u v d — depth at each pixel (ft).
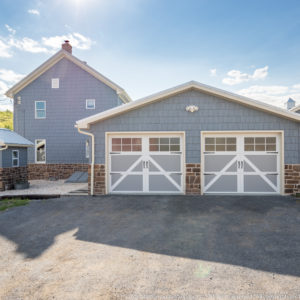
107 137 27.27
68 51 49.90
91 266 10.68
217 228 15.60
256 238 13.82
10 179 33.47
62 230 15.69
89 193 27.45
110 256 11.69
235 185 26.40
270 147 26.12
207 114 26.14
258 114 25.71
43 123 47.67
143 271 10.19
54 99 47.65
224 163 26.50
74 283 9.32
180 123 26.40
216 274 9.87
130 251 12.24
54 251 12.38
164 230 15.35
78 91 47.37
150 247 12.71
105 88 47.14
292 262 10.85
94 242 13.53
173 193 26.84
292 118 24.73
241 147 26.35
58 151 47.32
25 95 48.14
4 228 16.24
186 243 13.20
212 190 26.58
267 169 26.12
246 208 20.54
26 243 13.52
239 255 11.64
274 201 22.97
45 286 9.14
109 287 9.02
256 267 10.43
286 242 13.19
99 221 17.56
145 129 26.68
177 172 26.91
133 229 15.66
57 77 47.80
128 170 27.40
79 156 47.06
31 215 19.42
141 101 25.80
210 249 12.36
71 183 39.75
